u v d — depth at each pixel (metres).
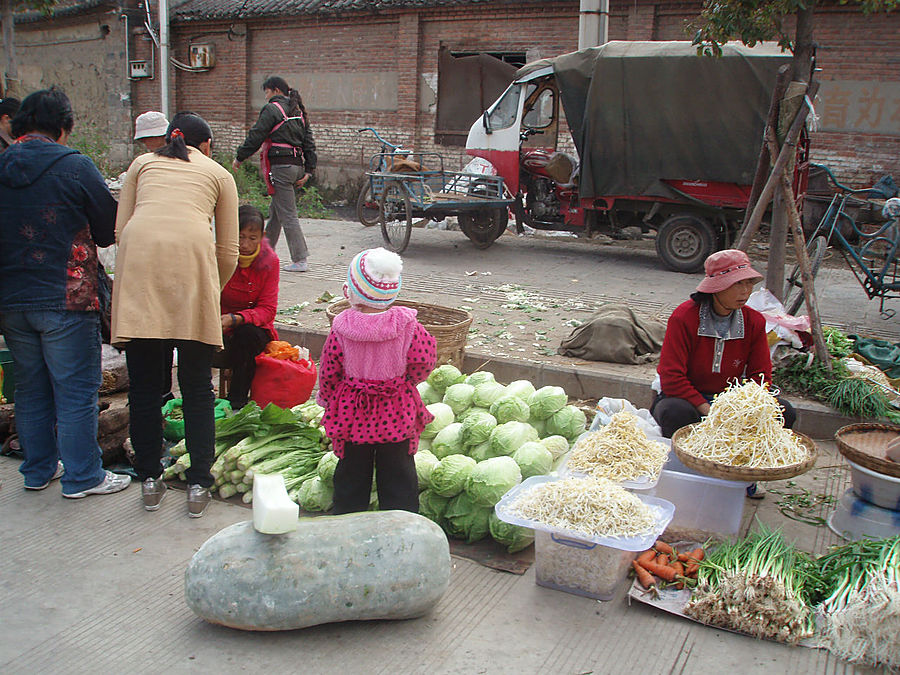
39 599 3.28
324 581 2.98
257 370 5.25
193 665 2.90
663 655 3.00
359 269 3.38
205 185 4.01
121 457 4.75
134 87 21.09
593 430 4.68
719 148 9.63
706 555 3.64
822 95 12.72
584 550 3.33
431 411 4.43
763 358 4.39
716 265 4.26
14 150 3.86
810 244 8.05
